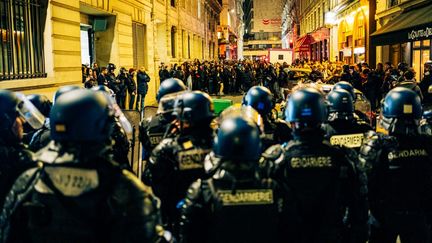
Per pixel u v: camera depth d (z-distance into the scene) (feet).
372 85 51.44
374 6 82.02
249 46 485.56
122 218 7.54
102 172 7.69
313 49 164.04
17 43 34.30
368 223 11.12
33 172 8.30
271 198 8.92
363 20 86.33
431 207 12.66
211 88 95.04
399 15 65.87
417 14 57.36
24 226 8.21
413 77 42.29
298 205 10.46
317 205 10.48
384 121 13.16
